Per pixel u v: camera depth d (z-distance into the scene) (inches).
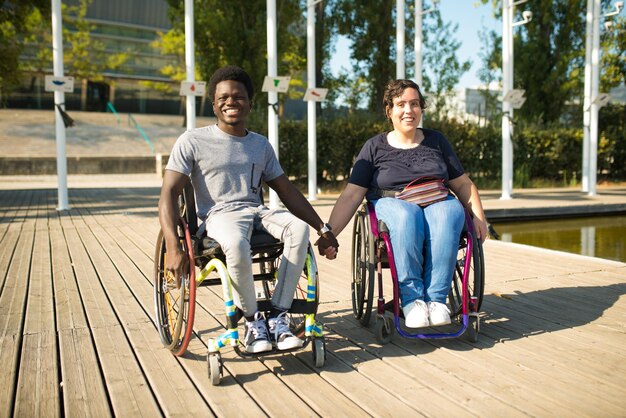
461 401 96.3
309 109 433.4
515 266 211.6
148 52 1763.0
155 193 559.8
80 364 115.1
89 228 314.8
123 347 125.3
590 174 494.0
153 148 1208.8
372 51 659.4
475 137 598.5
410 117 135.1
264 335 107.5
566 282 184.9
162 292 125.5
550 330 134.9
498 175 615.5
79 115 1519.4
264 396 99.7
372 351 121.7
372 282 127.5
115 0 1660.9
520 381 104.7
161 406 96.5
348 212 135.4
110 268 209.6
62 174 399.5
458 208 125.2
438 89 702.5
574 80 684.1
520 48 696.4
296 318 143.5
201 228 116.6
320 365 112.4
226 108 115.2
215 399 98.5
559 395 98.3
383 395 99.2
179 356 119.2
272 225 113.0
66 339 130.6
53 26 372.2
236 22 586.6
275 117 387.2
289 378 107.7
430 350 122.0
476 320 125.4
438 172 135.1
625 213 419.2
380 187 136.7
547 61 689.6
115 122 1481.3
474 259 125.3
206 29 579.8
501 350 121.3
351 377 107.5
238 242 105.0
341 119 555.8
